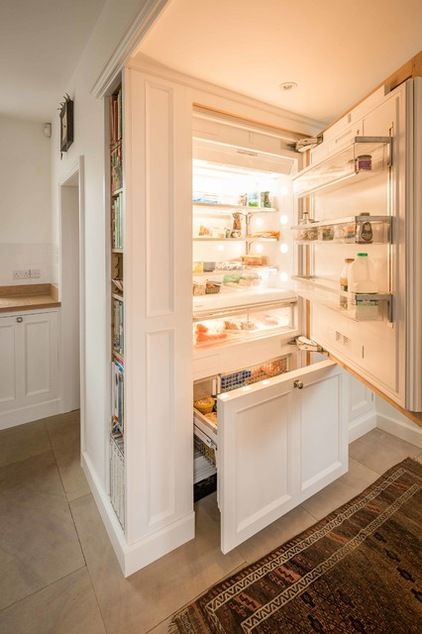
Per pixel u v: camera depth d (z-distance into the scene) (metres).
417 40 1.34
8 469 2.38
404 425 2.69
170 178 1.55
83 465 2.36
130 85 1.42
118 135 1.56
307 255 2.04
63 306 3.06
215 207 2.08
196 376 1.80
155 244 1.54
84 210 2.08
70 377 3.17
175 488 1.71
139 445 1.59
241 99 1.73
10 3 1.57
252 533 1.70
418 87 1.02
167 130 1.52
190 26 1.23
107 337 1.77
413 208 1.06
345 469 2.18
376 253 1.28
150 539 1.65
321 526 1.87
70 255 3.03
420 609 1.44
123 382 1.63
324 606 1.45
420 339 1.11
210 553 1.71
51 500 2.08
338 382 2.04
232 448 1.57
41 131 3.19
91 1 1.56
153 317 1.56
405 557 1.68
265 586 1.53
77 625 1.38
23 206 3.20
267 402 1.69
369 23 1.23
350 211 1.50
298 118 1.97
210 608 1.44
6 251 3.18
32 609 1.44
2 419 2.90
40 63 2.09
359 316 1.21
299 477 1.90
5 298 3.16
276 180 2.26
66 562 1.66
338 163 1.41
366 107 1.35
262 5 1.13
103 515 1.90
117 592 1.51
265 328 2.21
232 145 1.80
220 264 2.22
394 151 1.12
